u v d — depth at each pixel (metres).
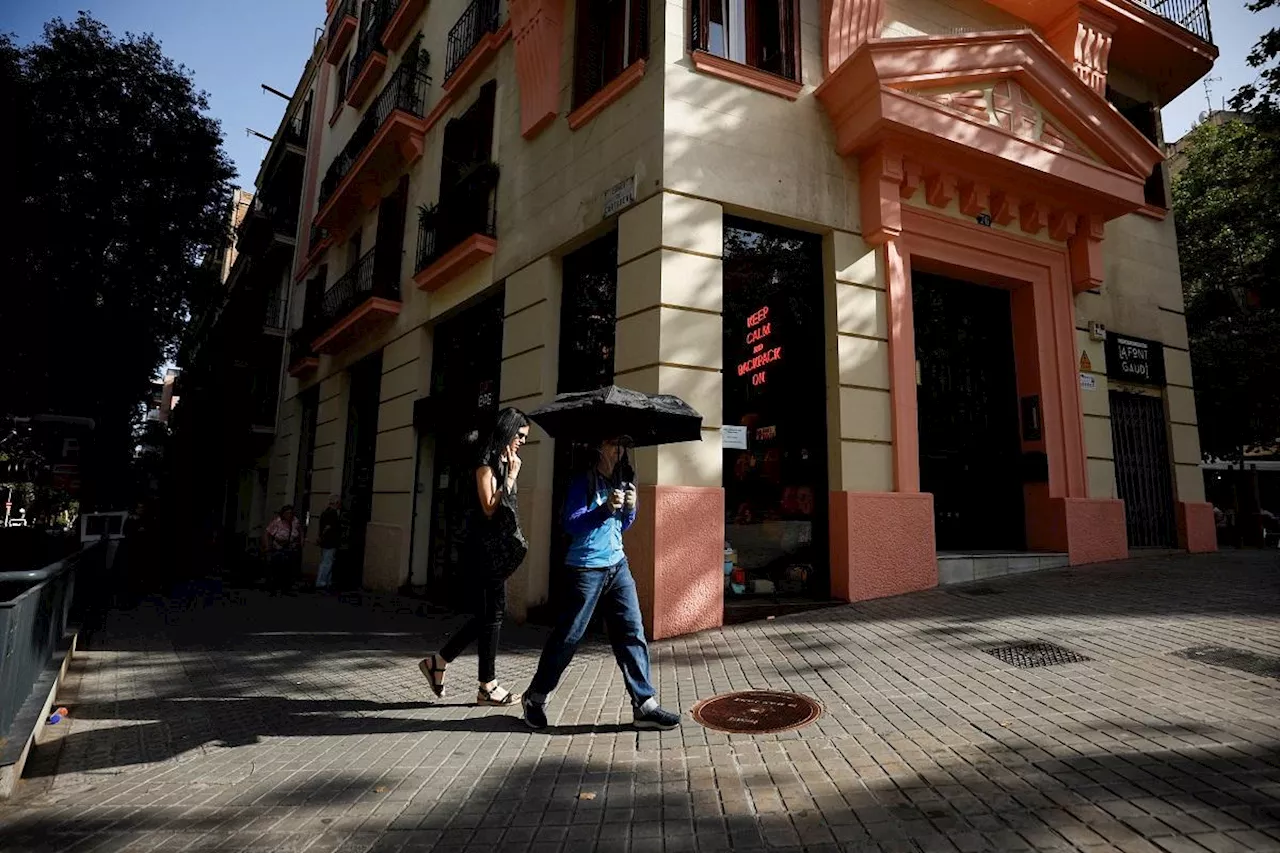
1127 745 3.02
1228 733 3.06
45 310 15.82
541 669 3.87
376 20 16.05
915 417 7.64
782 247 7.59
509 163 9.66
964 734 3.32
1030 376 8.95
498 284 9.47
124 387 18.80
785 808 2.71
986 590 7.06
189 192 18.05
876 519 7.13
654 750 3.44
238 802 3.02
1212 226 15.43
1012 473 9.01
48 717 4.20
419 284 11.19
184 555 13.67
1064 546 8.45
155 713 4.42
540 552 7.79
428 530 11.41
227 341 23.30
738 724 3.74
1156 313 10.49
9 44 15.58
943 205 8.19
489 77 10.65
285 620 8.33
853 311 7.51
